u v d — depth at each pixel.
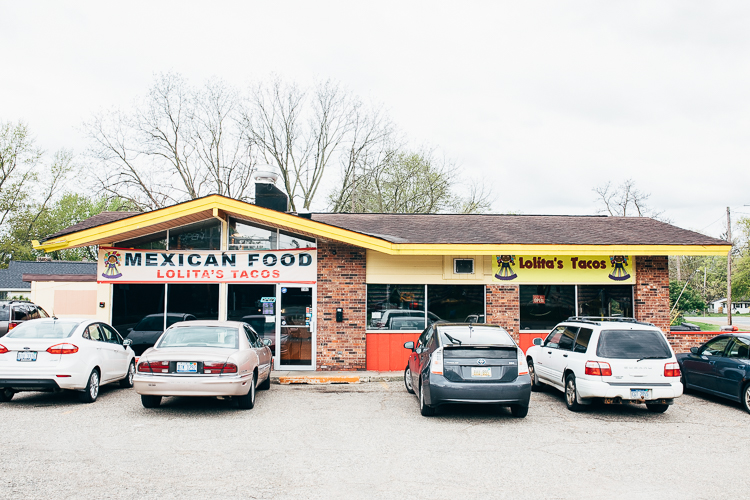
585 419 9.34
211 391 9.15
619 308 15.57
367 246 14.12
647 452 7.21
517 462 6.66
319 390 12.31
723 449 7.41
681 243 14.89
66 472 6.05
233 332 10.40
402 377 13.81
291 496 5.38
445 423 8.91
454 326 10.10
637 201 53.06
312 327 14.88
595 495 5.49
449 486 5.73
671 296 45.28
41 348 9.77
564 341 10.98
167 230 15.23
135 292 15.08
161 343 10.10
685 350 15.34
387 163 34.56
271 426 8.56
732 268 62.69
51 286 31.44
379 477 6.01
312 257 15.07
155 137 32.75
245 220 15.22
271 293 15.08
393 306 15.12
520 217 19.17
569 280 15.42
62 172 46.94
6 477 5.84
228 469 6.26
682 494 5.55
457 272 15.20
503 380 9.03
